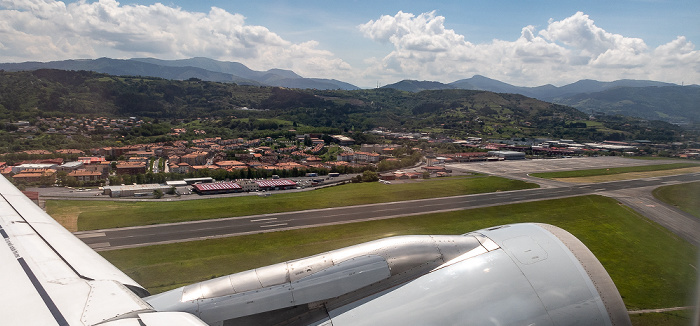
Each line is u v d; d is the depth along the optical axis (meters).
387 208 75.38
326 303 8.01
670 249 52.84
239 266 45.09
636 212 73.81
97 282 6.83
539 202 82.19
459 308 7.80
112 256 47.25
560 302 8.32
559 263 8.95
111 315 5.48
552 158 180.38
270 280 7.95
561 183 106.94
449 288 8.13
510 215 71.75
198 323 5.61
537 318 8.03
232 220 65.00
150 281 40.25
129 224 60.81
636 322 34.34
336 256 8.48
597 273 9.00
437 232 61.00
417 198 85.31
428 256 8.73
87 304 5.84
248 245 52.53
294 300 7.74
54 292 6.24
